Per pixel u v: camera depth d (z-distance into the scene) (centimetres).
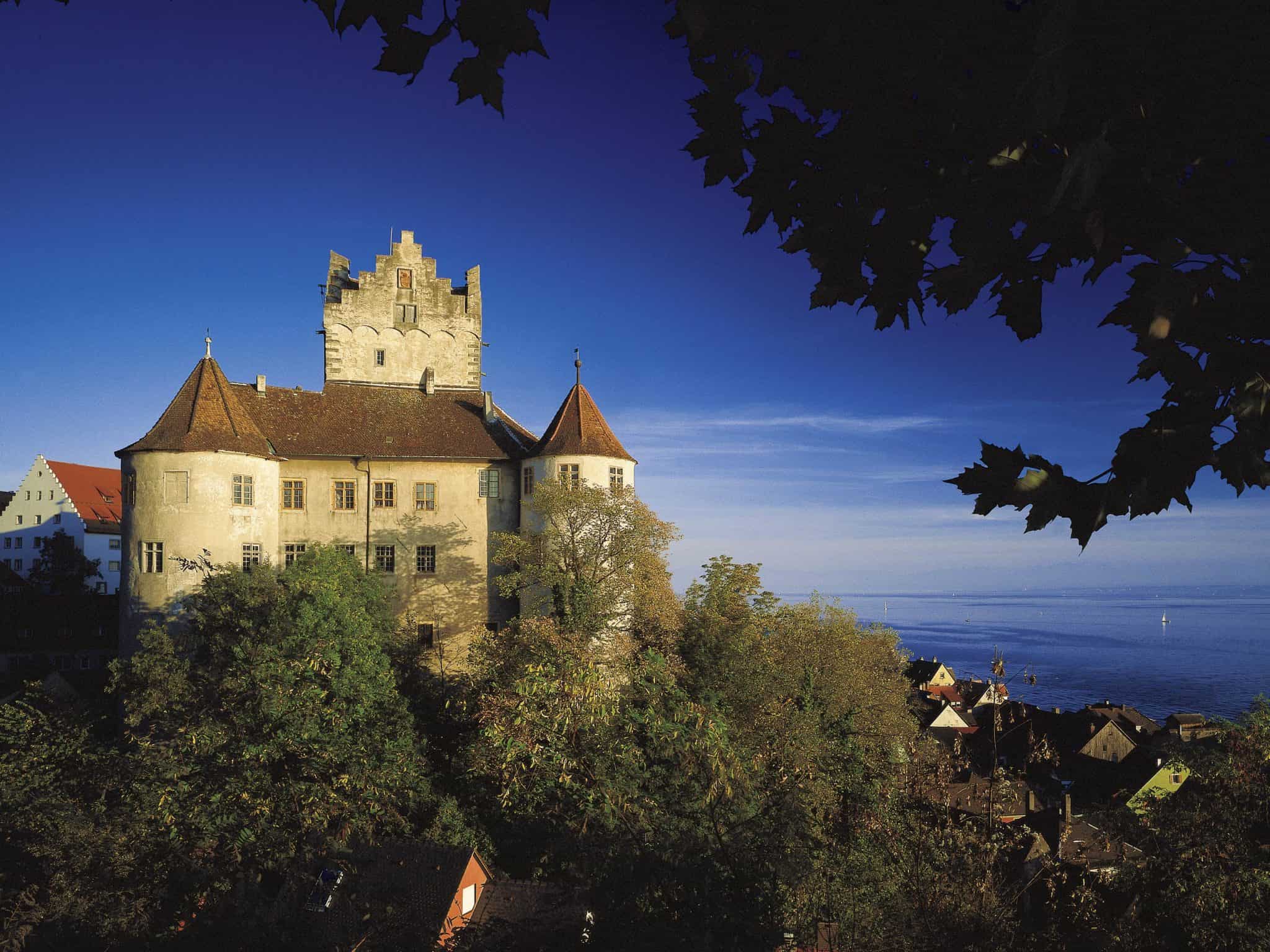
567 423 4347
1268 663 17012
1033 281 250
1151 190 200
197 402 4009
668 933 781
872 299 280
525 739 1073
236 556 3966
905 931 1257
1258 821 1625
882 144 245
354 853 1841
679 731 1101
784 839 1061
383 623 3791
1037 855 1510
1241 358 212
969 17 214
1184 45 177
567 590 3562
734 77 273
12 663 5444
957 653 18400
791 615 4438
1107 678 14200
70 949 1371
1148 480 229
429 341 5088
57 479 8806
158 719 3072
